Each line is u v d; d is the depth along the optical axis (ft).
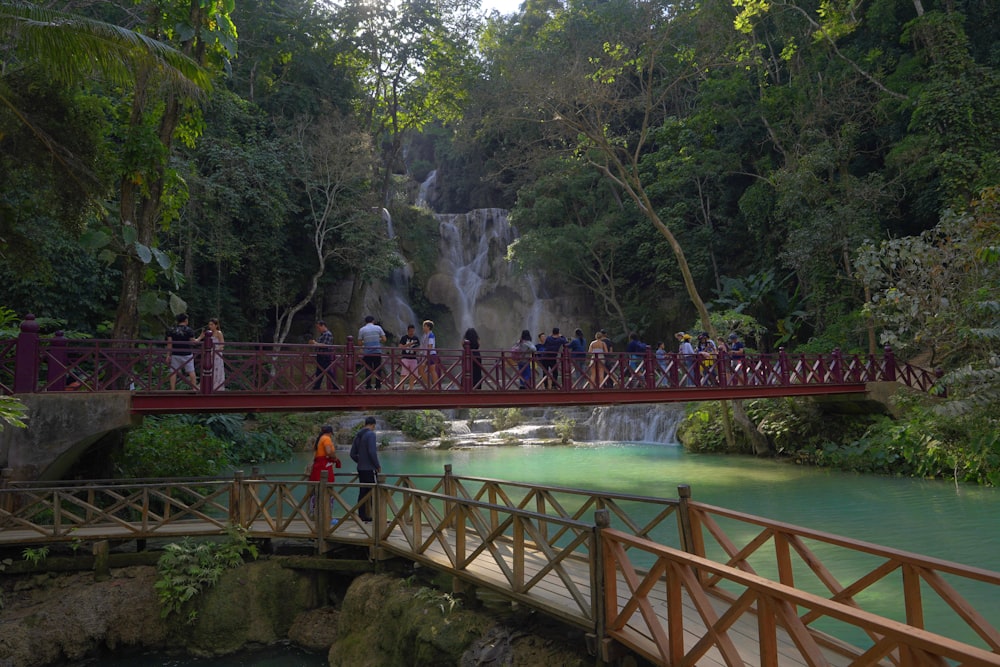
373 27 108.47
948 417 46.32
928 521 35.40
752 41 88.63
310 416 77.82
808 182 79.46
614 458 64.59
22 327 30.58
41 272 41.65
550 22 110.22
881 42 86.12
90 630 24.53
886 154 85.20
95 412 30.99
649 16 70.49
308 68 100.94
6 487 28.48
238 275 88.84
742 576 12.48
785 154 89.61
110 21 61.52
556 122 77.51
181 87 33.01
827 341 75.05
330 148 92.38
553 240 101.65
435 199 148.46
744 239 102.89
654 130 98.48
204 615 25.25
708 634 13.24
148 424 45.37
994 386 40.29
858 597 24.17
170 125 42.50
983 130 69.67
